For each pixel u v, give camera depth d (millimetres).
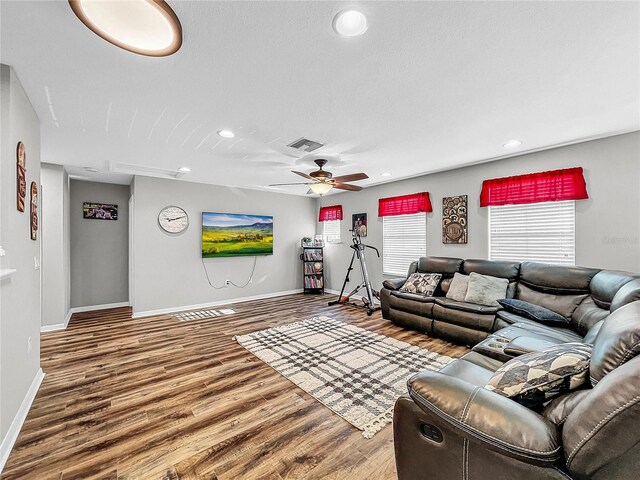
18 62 1732
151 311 4828
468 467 1010
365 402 2166
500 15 1395
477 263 3785
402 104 2320
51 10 1337
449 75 1923
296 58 1724
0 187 1709
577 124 2738
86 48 1608
